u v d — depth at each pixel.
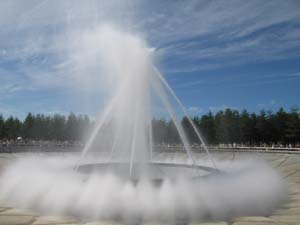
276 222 9.46
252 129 76.31
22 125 88.50
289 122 72.06
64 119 88.56
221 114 80.50
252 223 9.35
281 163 30.11
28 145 52.03
